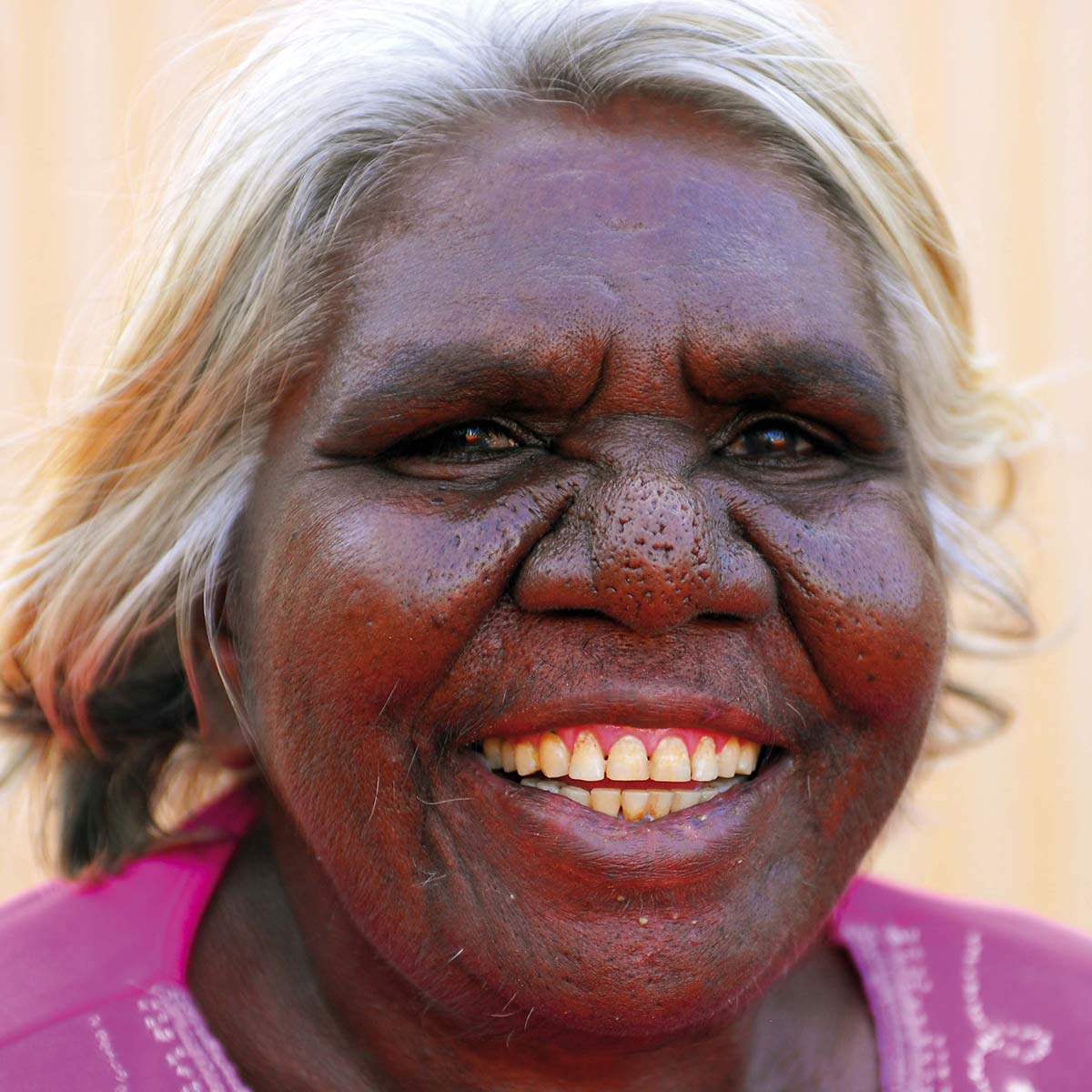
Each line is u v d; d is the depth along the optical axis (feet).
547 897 3.89
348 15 4.61
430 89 4.28
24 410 6.30
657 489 3.82
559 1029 4.18
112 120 9.49
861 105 4.83
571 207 4.06
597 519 3.83
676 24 4.41
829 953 5.37
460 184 4.15
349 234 4.25
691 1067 4.53
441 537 3.94
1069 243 10.91
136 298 4.86
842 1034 5.08
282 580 4.14
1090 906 10.94
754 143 4.39
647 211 4.09
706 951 3.88
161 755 5.30
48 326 9.37
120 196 5.41
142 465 4.76
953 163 10.79
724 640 3.97
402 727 3.98
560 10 4.37
